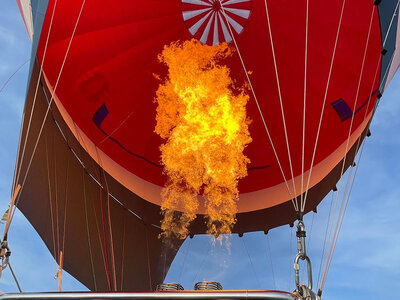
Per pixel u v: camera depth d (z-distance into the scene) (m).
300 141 12.91
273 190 13.30
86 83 11.81
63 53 10.94
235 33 12.05
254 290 4.23
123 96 12.59
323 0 10.85
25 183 10.11
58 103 11.11
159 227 13.70
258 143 13.37
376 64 10.55
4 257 5.51
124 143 13.04
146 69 12.54
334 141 12.15
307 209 12.50
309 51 11.84
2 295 4.32
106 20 11.12
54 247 11.17
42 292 4.36
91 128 12.26
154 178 13.64
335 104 11.91
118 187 12.70
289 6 11.29
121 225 13.03
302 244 5.05
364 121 10.78
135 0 11.12
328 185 11.84
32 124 9.83
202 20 11.85
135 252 13.66
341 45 11.31
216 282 5.36
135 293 4.30
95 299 4.32
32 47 7.82
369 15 10.37
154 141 13.37
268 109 13.04
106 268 13.24
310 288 4.86
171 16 11.75
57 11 10.25
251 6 11.54
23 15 9.55
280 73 12.47
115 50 11.78
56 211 11.42
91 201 12.20
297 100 12.63
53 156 10.83
